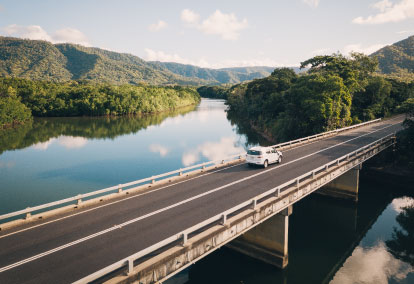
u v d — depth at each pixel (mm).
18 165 46938
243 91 111562
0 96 108812
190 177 23828
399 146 43500
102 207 17172
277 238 19812
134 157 52312
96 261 11398
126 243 12844
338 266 21422
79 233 13750
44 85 145375
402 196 35594
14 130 84875
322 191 35469
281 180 22703
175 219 15445
